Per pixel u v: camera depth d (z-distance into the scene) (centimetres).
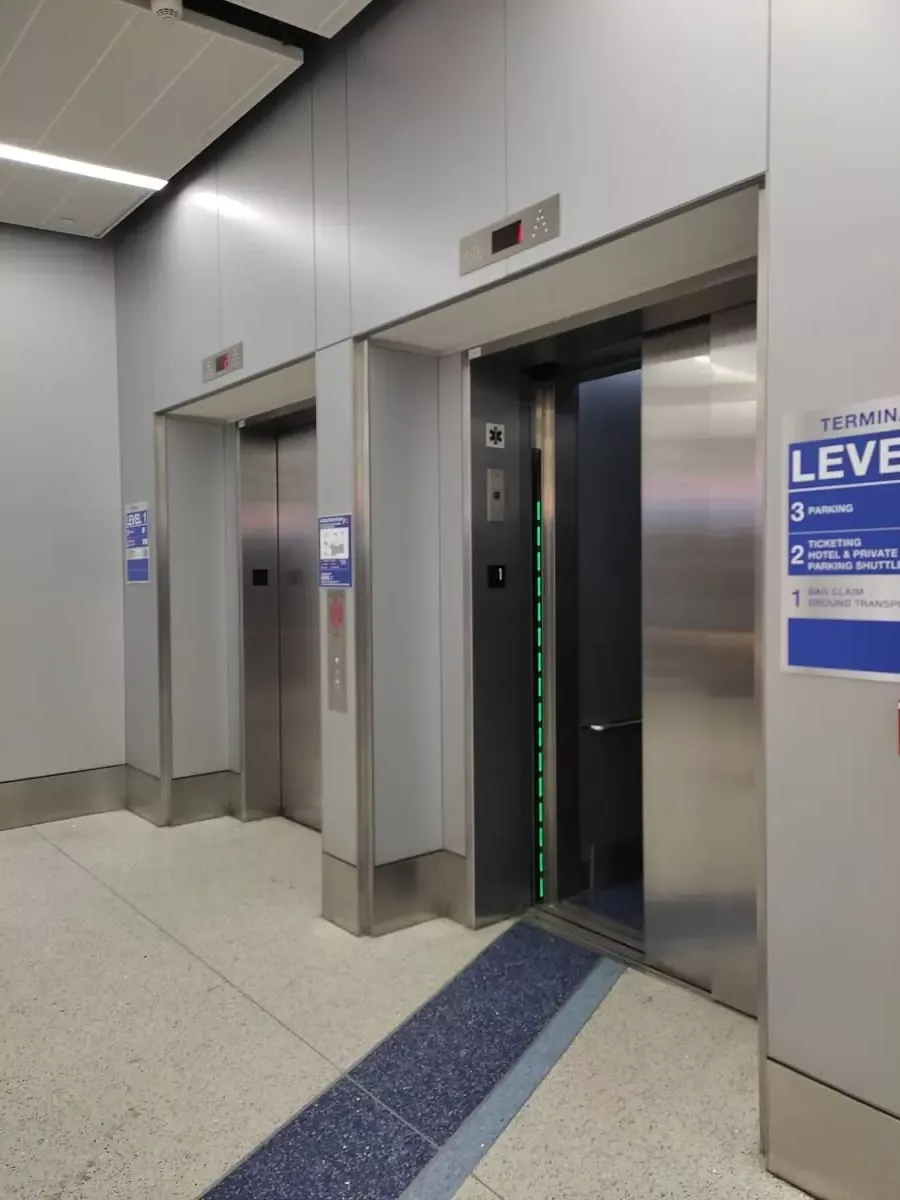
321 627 370
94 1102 246
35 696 520
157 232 488
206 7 327
